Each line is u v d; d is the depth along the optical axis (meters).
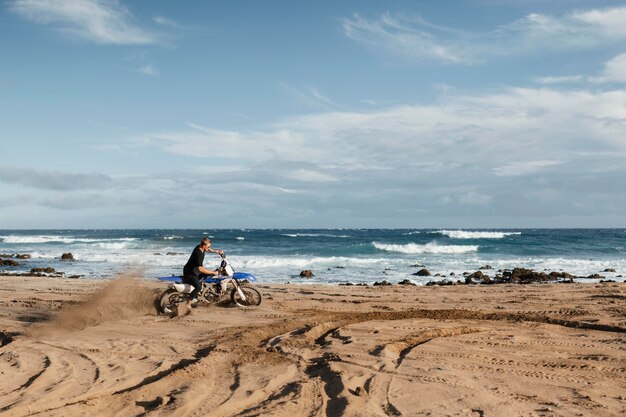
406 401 5.39
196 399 5.43
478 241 50.75
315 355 7.37
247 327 9.47
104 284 16.62
